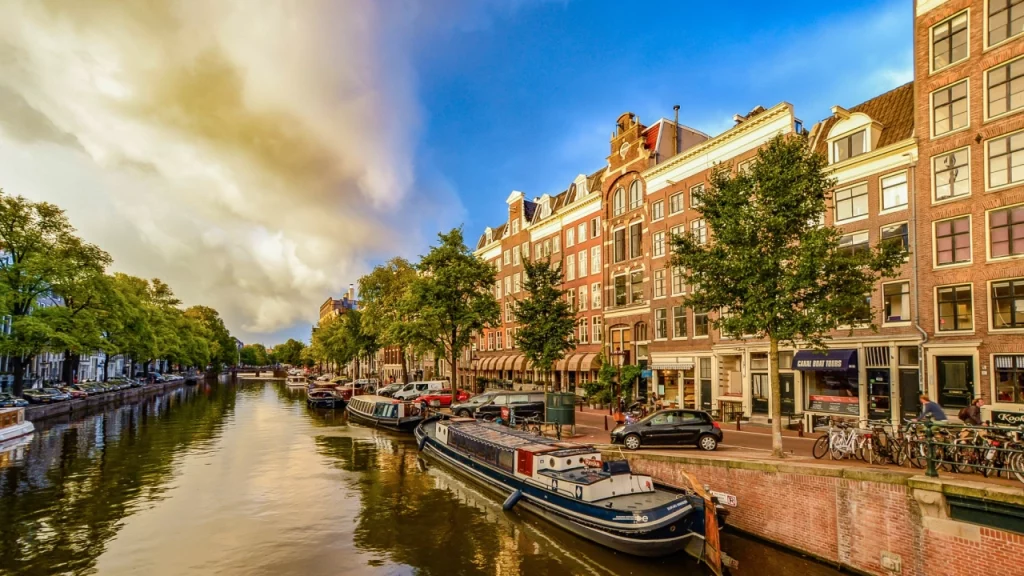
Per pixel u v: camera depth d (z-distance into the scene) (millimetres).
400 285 51094
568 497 14688
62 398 45094
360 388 60188
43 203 40219
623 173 36844
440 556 13414
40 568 12641
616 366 35500
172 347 78500
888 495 11094
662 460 16188
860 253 15125
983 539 9656
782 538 12977
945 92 20109
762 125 27203
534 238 48719
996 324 18266
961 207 19297
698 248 16812
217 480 21000
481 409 28641
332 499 18359
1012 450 10047
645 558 12938
